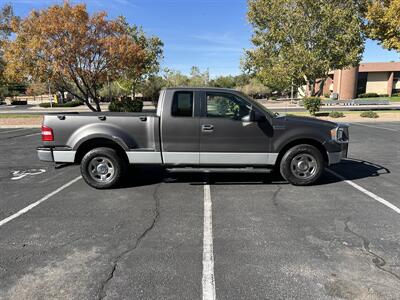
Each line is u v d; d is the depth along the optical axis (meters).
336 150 6.42
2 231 4.50
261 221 4.80
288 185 6.59
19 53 18.23
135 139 6.28
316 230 4.48
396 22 19.69
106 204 5.56
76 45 18.17
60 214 5.11
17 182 7.02
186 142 6.26
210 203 5.57
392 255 3.79
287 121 6.32
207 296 3.06
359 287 3.18
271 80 23.45
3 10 26.66
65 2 18.12
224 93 6.23
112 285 3.23
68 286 3.22
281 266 3.56
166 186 6.58
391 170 7.84
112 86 52.03
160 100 6.27
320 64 20.94
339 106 40.88
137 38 26.81
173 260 3.70
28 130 17.66
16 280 3.33
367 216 4.96
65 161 6.32
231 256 3.78
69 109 42.22
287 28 21.38
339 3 21.55
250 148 6.30
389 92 66.44
